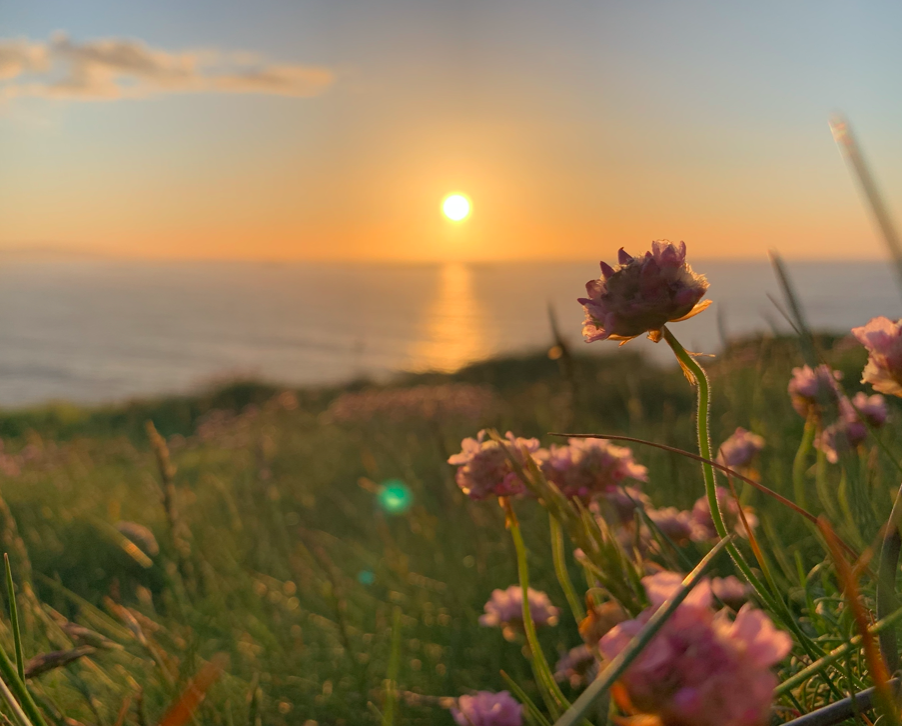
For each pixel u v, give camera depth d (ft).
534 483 3.55
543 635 8.68
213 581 10.96
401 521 14.76
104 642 5.46
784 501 3.35
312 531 14.55
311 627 10.43
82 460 29.55
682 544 6.37
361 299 613.11
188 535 10.77
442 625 9.79
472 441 5.10
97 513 17.40
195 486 22.57
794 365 10.84
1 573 10.52
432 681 8.52
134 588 12.37
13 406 69.41
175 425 53.98
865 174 2.37
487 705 5.57
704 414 3.67
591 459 5.04
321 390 61.82
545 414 18.60
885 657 3.16
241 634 10.02
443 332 345.72
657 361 28.40
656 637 1.74
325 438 28.66
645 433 14.17
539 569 10.12
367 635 9.75
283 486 18.07
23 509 19.24
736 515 6.10
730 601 5.18
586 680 5.76
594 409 17.02
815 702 4.28
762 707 1.58
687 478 9.20
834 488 7.97
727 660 1.64
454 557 11.78
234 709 7.19
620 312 3.51
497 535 11.41
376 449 22.58
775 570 6.53
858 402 6.10
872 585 5.13
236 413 60.90
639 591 3.60
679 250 3.57
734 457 7.61
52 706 5.06
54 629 7.09
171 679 5.70
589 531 3.54
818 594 5.98
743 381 13.70
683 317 3.58
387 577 11.80
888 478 6.49
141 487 22.03
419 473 17.97
